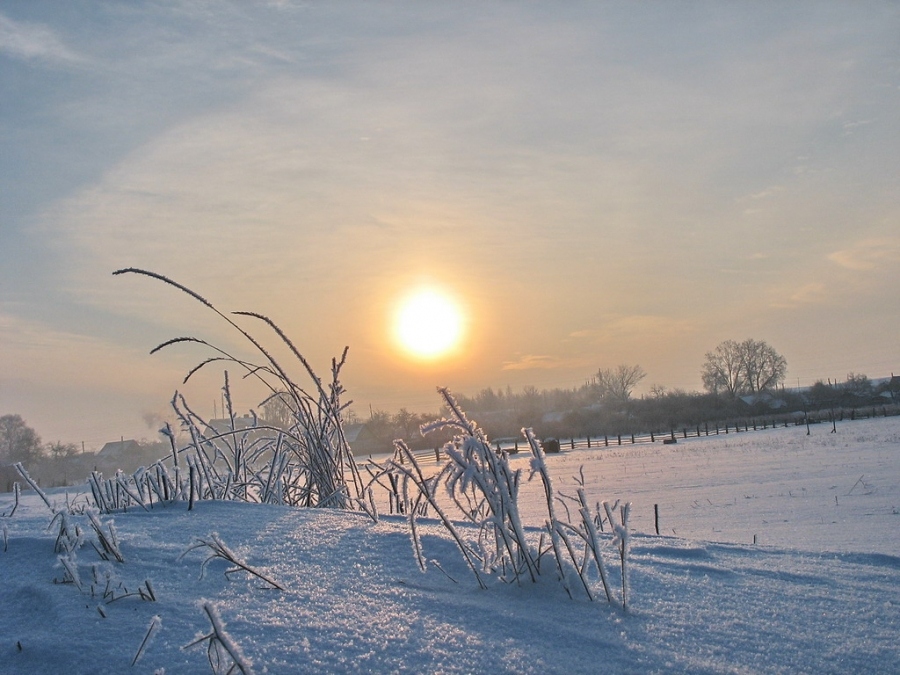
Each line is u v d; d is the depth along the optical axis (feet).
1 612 6.90
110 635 6.12
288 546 9.34
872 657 6.00
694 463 77.46
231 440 17.40
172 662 5.64
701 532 28.58
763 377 299.38
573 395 327.88
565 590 7.63
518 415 256.52
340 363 16.74
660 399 266.98
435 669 5.57
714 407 253.85
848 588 8.20
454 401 8.84
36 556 8.77
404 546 9.28
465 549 8.11
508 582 7.91
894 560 9.84
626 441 175.73
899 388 268.00
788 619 6.99
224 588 7.61
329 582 7.85
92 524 8.68
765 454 83.56
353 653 5.84
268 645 5.95
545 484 7.86
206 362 15.42
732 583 8.31
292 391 16.20
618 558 9.37
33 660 5.71
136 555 8.82
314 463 16.10
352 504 15.98
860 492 40.01
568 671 5.57
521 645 6.08
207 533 10.14
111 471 150.51
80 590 7.35
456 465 8.49
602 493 49.39
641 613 7.06
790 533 26.86
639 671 5.61
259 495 15.78
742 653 6.06
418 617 6.73
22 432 152.46
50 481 141.38
